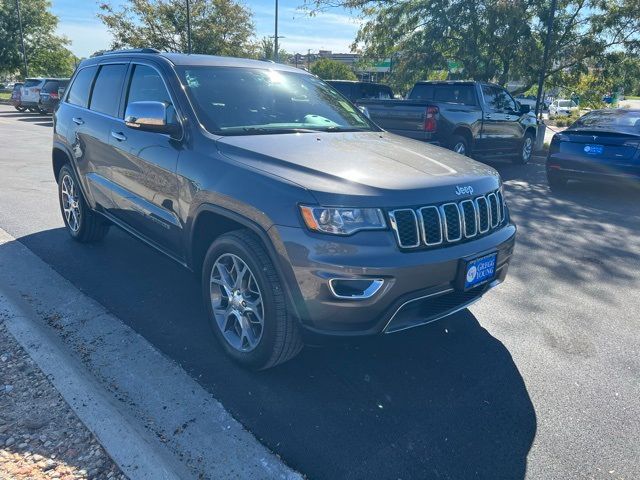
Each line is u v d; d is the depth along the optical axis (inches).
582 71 668.1
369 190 111.3
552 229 264.8
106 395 114.8
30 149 497.7
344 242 107.3
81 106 203.0
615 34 634.8
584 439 107.8
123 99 175.0
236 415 111.4
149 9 1139.3
